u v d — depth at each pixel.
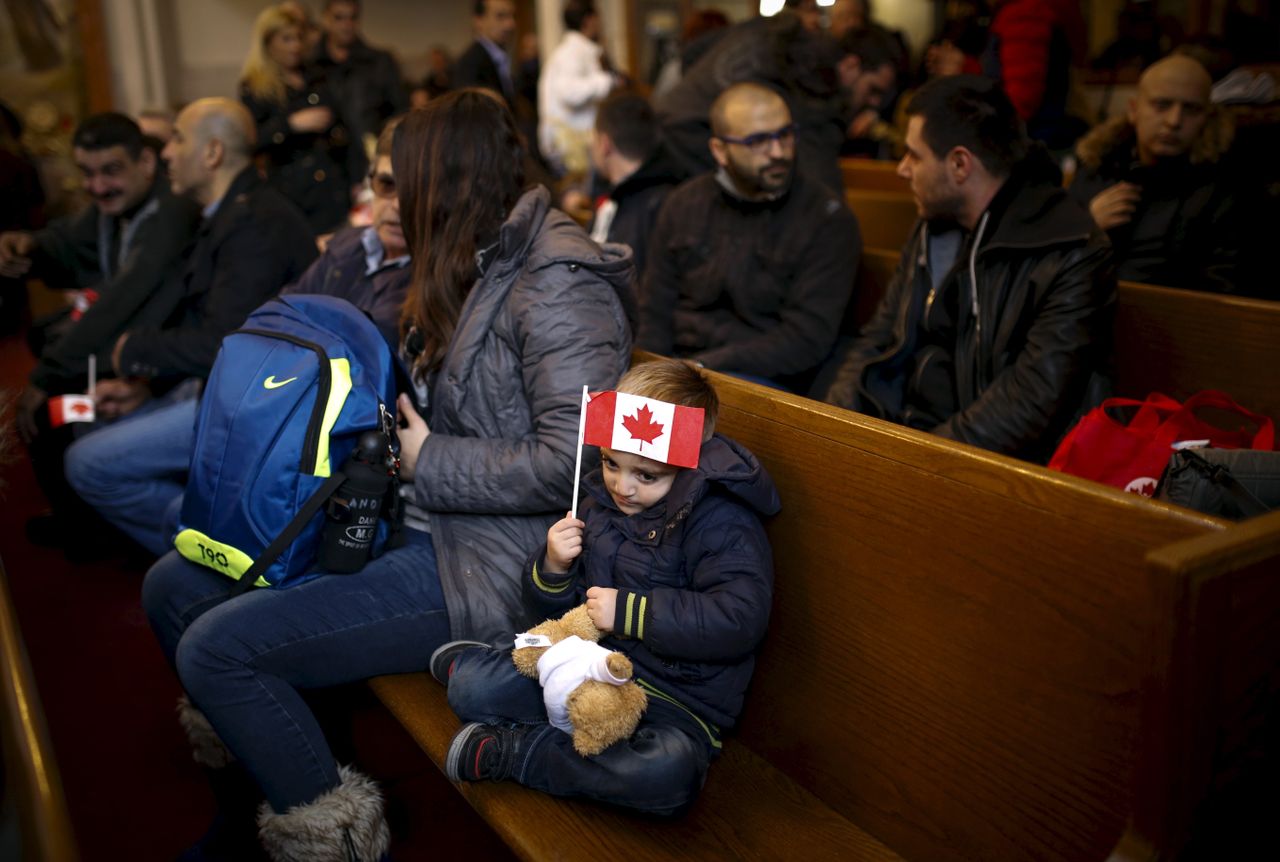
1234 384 2.36
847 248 3.18
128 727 2.88
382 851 2.04
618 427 1.72
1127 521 1.33
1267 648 1.25
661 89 8.74
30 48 8.55
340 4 6.10
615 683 1.68
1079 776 1.40
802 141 4.27
